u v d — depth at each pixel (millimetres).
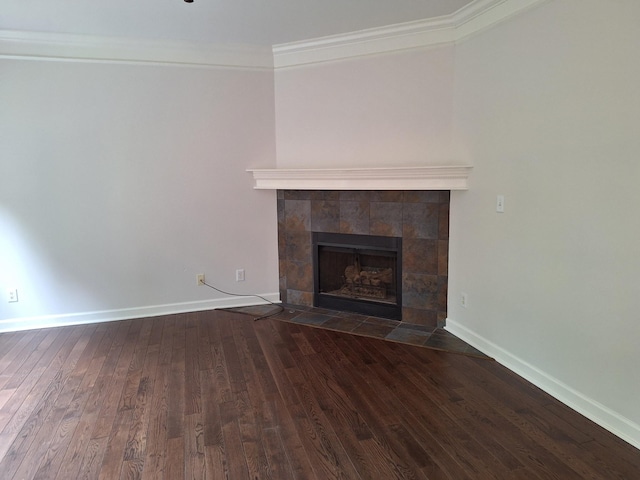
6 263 3629
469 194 3219
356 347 3248
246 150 4078
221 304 4219
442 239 3539
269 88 4055
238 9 3041
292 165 4094
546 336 2539
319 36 3639
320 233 4090
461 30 3199
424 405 2420
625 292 2043
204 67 3877
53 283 3756
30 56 3486
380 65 3598
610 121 2062
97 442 2111
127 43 3654
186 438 2137
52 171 3645
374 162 3729
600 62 2098
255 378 2762
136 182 3848
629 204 1996
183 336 3500
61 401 2498
